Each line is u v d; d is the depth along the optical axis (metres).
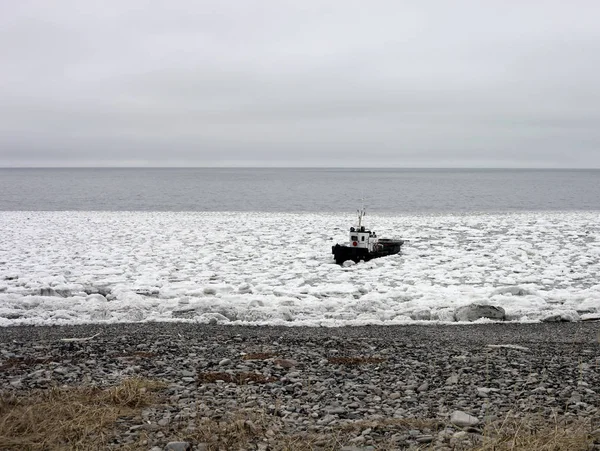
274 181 142.25
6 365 9.17
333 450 5.84
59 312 13.98
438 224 37.38
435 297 15.84
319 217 43.09
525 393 7.81
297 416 6.93
